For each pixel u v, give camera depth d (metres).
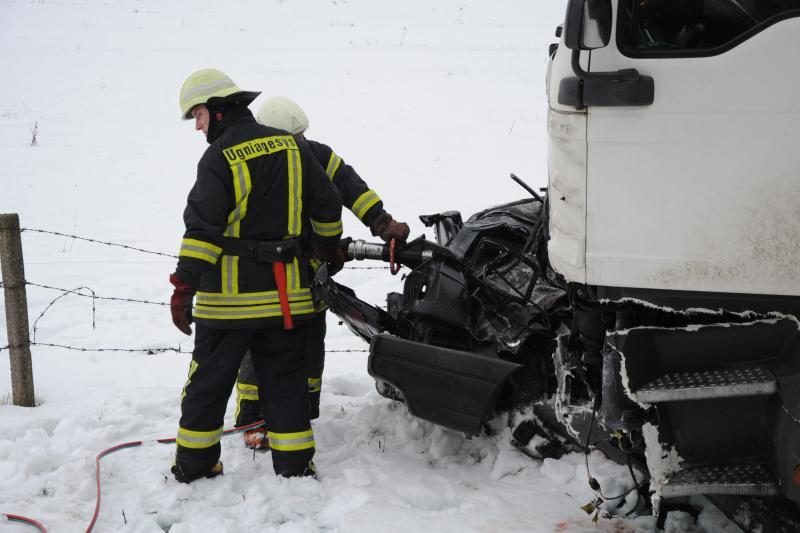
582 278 3.15
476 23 25.05
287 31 23.62
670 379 3.05
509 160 13.00
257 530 3.67
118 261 8.84
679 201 2.98
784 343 2.94
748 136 2.88
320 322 4.75
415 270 4.48
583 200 3.09
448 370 3.92
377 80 18.30
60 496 3.97
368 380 5.68
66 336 6.73
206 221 3.75
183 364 6.12
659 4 2.97
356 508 3.78
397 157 13.07
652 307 3.12
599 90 2.95
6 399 5.27
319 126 14.82
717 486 2.89
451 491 3.91
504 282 4.68
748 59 2.85
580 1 2.85
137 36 22.61
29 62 19.78
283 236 3.99
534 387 4.22
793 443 2.78
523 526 3.56
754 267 2.94
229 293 3.92
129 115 16.02
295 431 4.08
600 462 3.96
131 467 4.29
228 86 3.95
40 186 11.90
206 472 4.10
